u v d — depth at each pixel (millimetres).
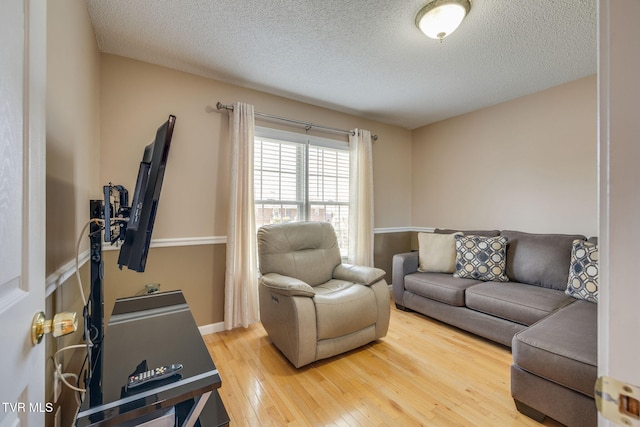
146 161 1355
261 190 2865
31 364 576
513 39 1989
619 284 354
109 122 2137
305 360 1880
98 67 2047
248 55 2211
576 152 2592
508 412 1522
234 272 2527
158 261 2326
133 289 2221
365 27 1871
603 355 369
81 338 1402
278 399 1624
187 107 2457
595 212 2494
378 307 2256
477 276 2682
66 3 1250
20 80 554
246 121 2607
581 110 2561
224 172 2625
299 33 1937
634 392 337
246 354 2131
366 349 2209
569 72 2457
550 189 2760
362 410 1537
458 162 3572
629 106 344
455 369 1925
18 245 540
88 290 1639
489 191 3258
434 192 3854
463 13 1647
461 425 1430
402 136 4055
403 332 2518
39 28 640
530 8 1675
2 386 464
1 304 472
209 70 2432
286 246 2500
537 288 2338
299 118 3104
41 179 644
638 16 340
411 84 2703
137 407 715
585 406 1288
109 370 876
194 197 2482
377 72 2477
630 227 344
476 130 3385
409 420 1465
